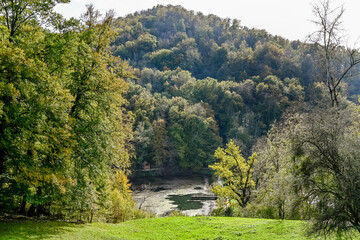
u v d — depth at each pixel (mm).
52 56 21297
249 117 104312
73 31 22984
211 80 130125
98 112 24891
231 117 108875
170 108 104562
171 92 128375
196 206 52875
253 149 51344
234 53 166250
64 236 17281
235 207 43625
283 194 16250
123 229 25344
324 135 13789
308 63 133500
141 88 112250
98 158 23859
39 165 18422
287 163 16922
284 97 105812
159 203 54969
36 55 19859
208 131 104438
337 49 26062
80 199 22844
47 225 19688
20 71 16000
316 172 13953
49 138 18109
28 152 20078
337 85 26094
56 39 21891
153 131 95125
